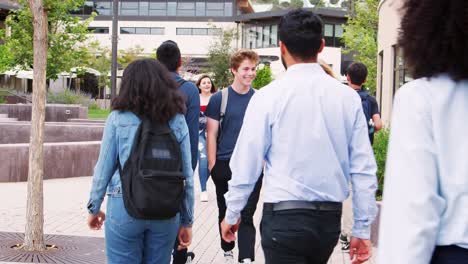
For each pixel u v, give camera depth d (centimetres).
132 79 400
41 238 705
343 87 346
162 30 6975
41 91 690
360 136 343
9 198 1038
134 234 394
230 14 6781
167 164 392
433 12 196
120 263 400
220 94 582
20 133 1738
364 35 3669
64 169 1319
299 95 338
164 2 6969
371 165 342
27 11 3453
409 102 195
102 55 5350
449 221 189
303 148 333
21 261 652
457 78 193
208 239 783
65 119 2536
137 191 384
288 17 352
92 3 7019
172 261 603
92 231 808
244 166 343
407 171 189
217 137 586
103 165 397
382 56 1908
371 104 750
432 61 196
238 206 351
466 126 190
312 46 346
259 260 671
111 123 396
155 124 399
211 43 5756
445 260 189
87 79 5666
